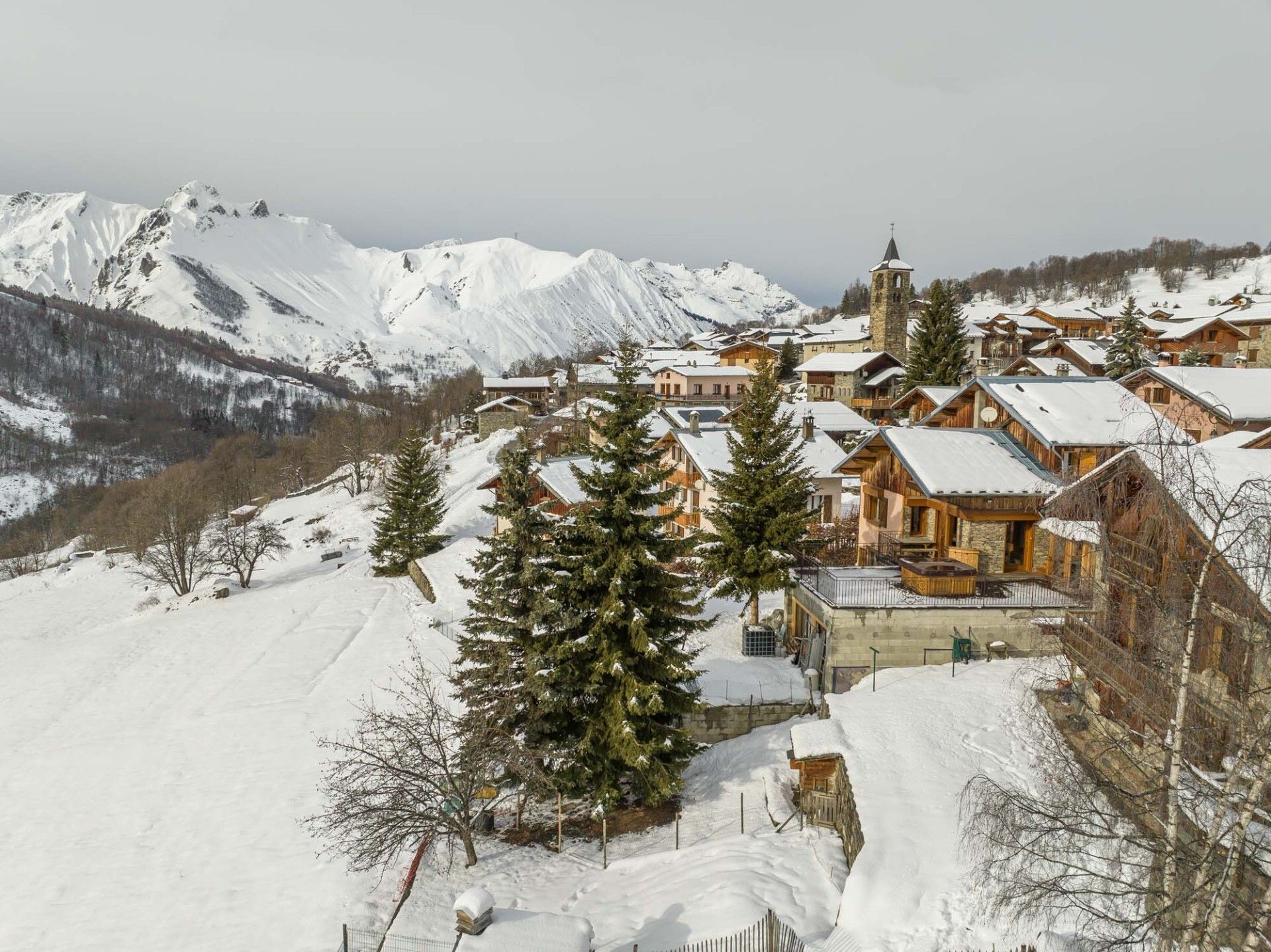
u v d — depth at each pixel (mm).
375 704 40344
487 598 28062
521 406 130750
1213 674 14469
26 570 107750
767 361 37844
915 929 16812
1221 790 12648
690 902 20141
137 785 34188
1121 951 13016
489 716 26609
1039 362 75500
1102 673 17000
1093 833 13141
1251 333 107438
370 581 68500
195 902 25312
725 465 50531
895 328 113938
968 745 23781
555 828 28016
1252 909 12219
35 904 26078
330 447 136375
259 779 33656
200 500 98125
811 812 23938
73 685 48688
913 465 33469
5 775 36594
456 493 91688
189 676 48688
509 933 18109
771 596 44188
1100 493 16922
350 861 26188
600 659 27281
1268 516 12312
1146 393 54281
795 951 16781
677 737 27750
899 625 30859
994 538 33625
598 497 27375
